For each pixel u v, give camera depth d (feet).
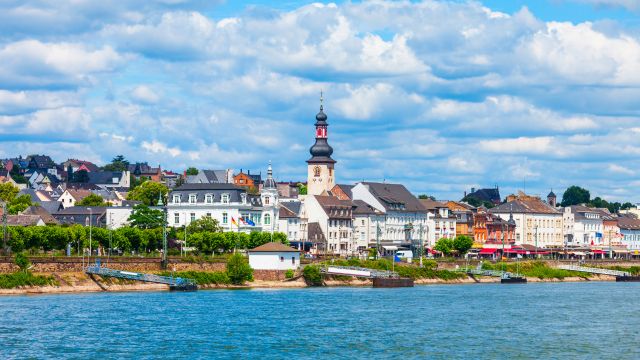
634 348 530.68
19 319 605.31
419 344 536.01
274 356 491.72
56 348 503.61
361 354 501.15
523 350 520.42
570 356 502.38
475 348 525.34
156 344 521.24
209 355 492.13
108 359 476.95
